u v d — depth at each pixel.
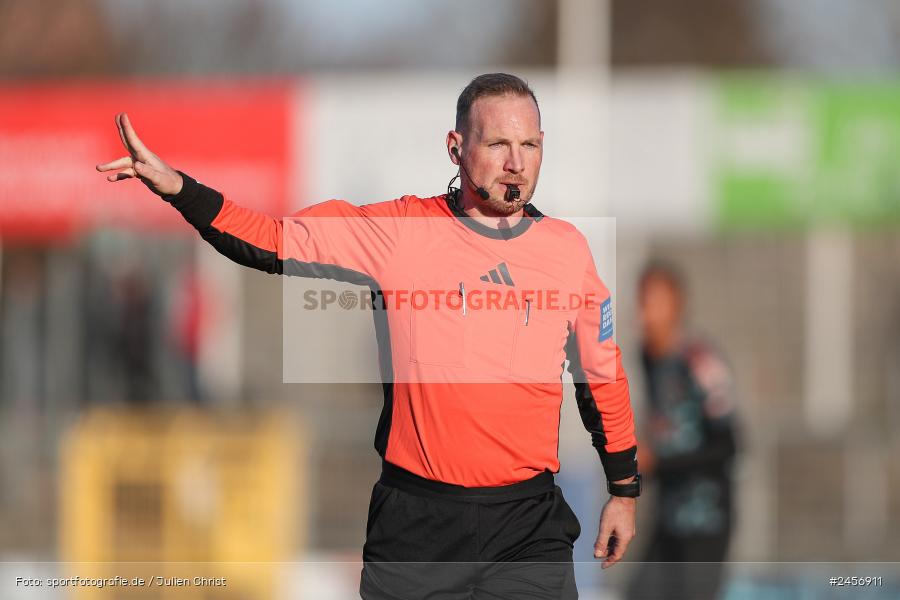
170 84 39.28
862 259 55.09
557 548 13.46
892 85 35.56
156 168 12.64
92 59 80.50
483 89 13.32
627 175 35.53
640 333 23.09
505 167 13.16
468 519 13.20
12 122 36.66
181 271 47.53
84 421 33.69
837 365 54.16
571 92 35.53
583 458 30.59
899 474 36.97
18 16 79.69
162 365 45.62
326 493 34.59
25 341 45.25
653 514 23.20
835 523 36.06
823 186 35.50
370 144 34.94
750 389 54.19
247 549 27.09
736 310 54.50
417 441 13.22
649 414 22.84
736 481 22.97
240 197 35.38
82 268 45.91
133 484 27.23
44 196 36.78
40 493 34.47
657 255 54.78
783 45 87.19
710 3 87.88
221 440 27.44
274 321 50.03
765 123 35.56
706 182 35.44
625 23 88.25
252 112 35.41
